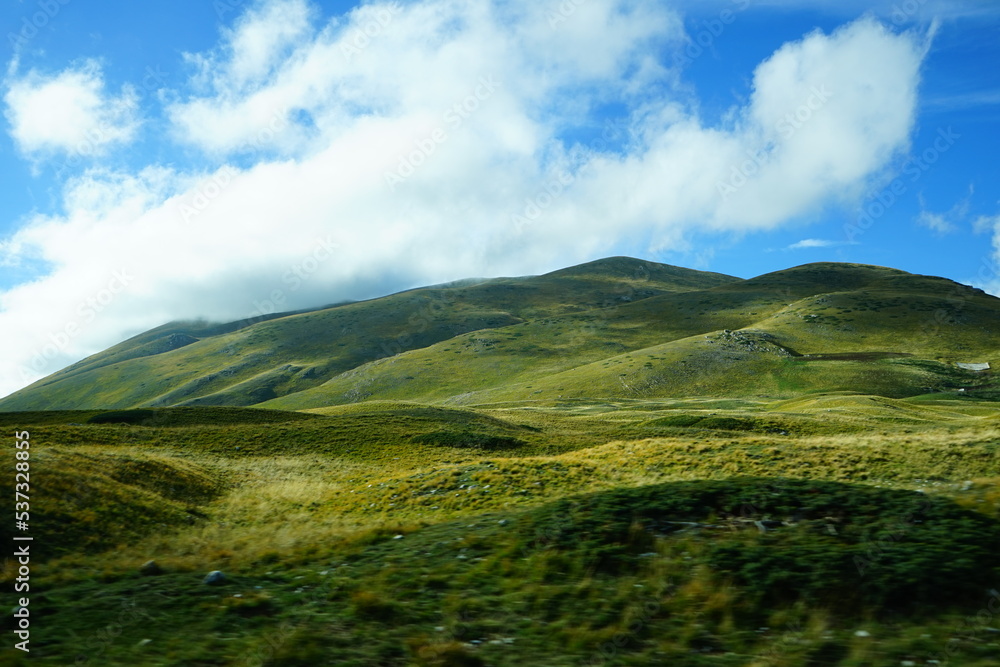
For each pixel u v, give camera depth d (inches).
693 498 631.2
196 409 3144.7
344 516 1182.3
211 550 739.4
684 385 6756.9
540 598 452.4
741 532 545.3
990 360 6742.1
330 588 507.5
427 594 484.7
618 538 552.1
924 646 355.9
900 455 1245.7
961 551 476.1
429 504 1179.3
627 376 7170.3
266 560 634.2
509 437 2514.8
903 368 6451.8
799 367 6796.3
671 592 450.9
